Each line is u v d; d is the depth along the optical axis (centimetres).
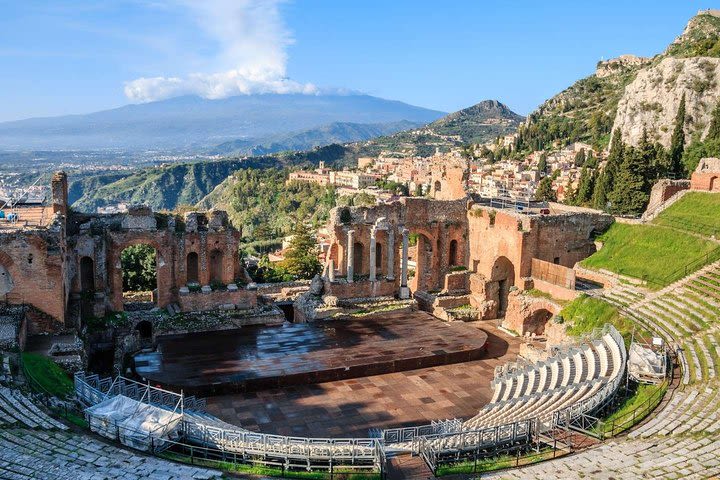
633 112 16400
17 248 4597
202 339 5344
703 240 5747
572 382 3900
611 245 6600
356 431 3956
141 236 5662
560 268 6019
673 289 5200
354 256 6950
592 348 4250
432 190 8488
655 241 6197
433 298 6900
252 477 2769
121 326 5444
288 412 4216
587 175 11062
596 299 5438
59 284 4709
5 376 3591
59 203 5400
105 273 5584
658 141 15350
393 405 4384
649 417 3294
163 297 5834
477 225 7194
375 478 2859
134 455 2872
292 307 6719
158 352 4994
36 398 3459
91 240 5475
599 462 2816
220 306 5931
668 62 15938
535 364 4559
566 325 5425
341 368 4822
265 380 4559
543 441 3097
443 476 2856
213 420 3550
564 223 6700
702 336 4244
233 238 6041
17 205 6125
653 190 7600
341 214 6769
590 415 3338
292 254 9912
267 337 5478
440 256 7294
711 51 15638
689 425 3081
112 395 3684
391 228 6719
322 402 4397
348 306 6341
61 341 4559
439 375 4991
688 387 3588
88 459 2753
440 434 3170
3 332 4141
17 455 2705
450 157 7950
